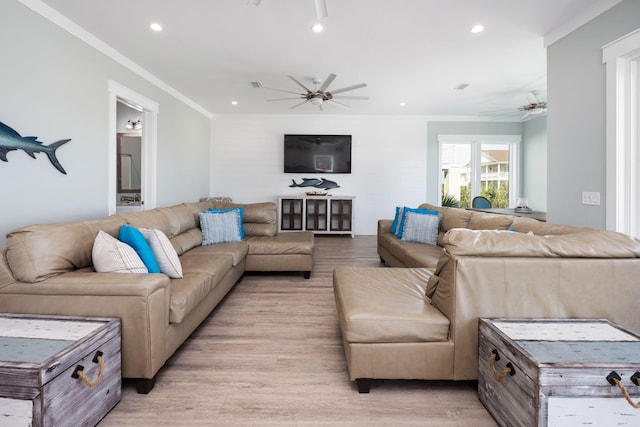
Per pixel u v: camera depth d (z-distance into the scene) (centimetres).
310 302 293
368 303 170
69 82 290
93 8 271
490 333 141
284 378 173
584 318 149
